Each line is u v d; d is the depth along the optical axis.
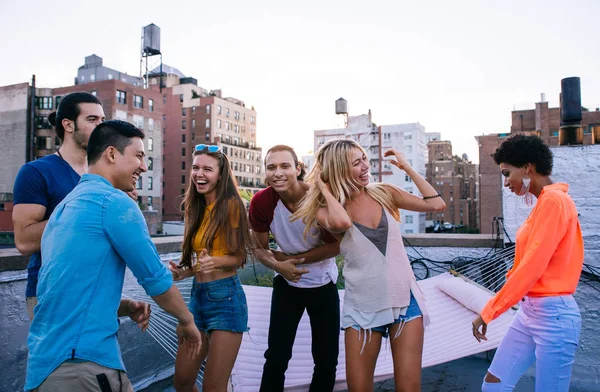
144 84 73.06
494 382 2.55
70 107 2.48
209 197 2.78
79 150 2.53
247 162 106.50
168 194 96.94
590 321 4.05
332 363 2.87
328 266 2.95
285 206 2.88
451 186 107.38
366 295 2.30
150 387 3.94
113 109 63.38
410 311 2.31
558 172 4.41
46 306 1.65
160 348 4.17
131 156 1.92
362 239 2.33
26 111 61.47
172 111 98.19
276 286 3.00
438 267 5.08
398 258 2.34
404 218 77.56
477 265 4.78
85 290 1.66
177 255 4.74
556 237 2.21
